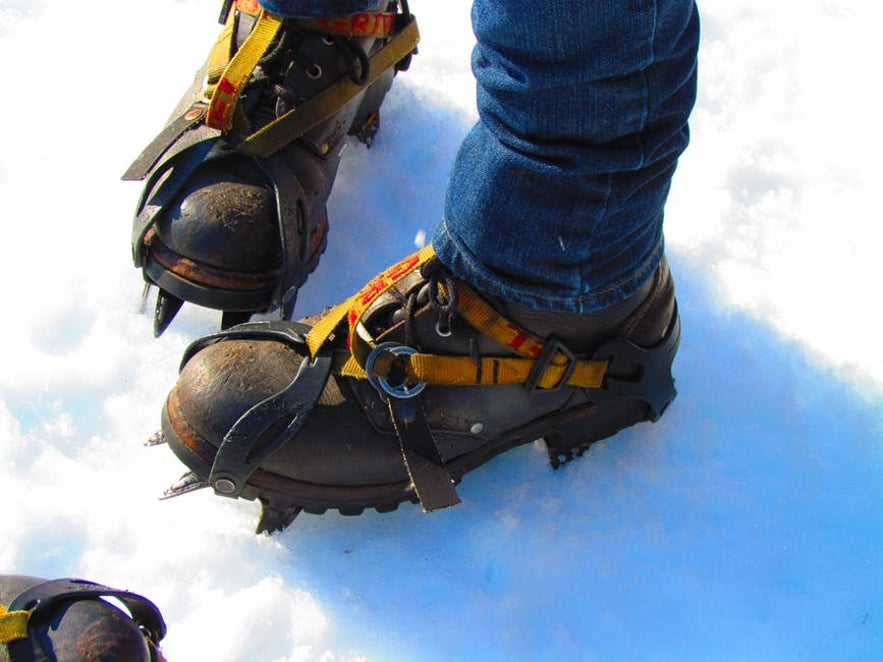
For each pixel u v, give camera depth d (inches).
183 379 48.2
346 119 59.6
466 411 48.4
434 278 45.3
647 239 43.8
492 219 41.5
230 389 46.8
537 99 37.2
